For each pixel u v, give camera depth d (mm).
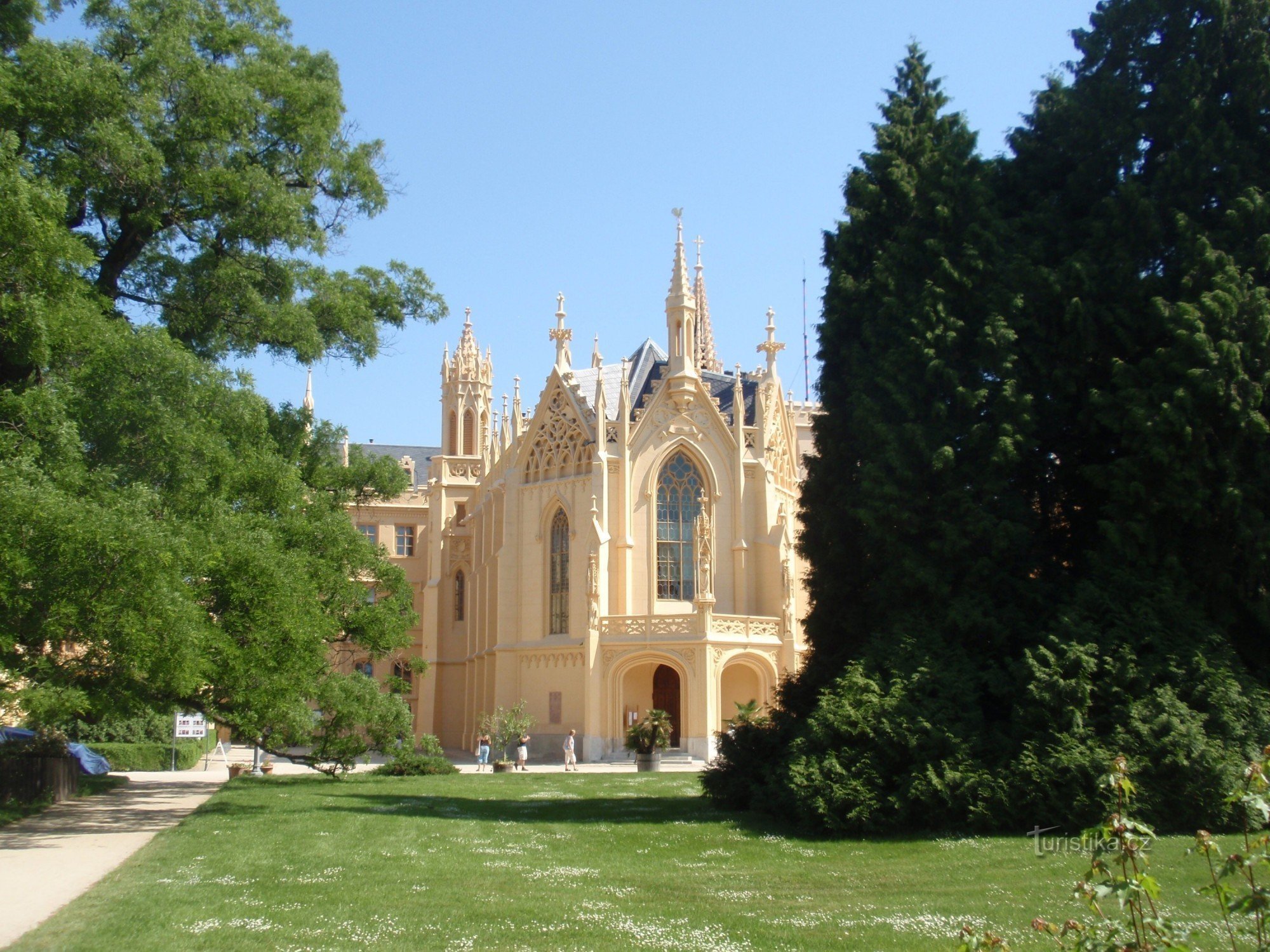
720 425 66062
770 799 27625
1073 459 28891
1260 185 27219
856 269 31781
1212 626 25016
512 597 66688
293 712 34500
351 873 19938
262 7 39406
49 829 27719
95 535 22078
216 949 13828
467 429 86625
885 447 28375
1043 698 23891
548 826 27547
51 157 31031
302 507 34312
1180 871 18547
